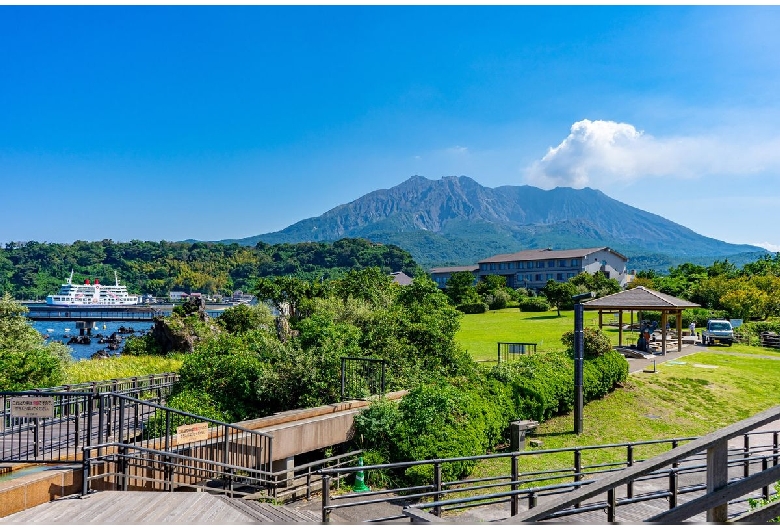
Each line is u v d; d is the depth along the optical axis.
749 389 22.58
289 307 32.31
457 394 15.41
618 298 32.28
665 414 19.50
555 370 19.55
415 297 25.52
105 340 59.56
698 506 3.58
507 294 70.06
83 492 8.18
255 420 12.76
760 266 62.66
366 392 15.91
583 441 16.81
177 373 17.62
